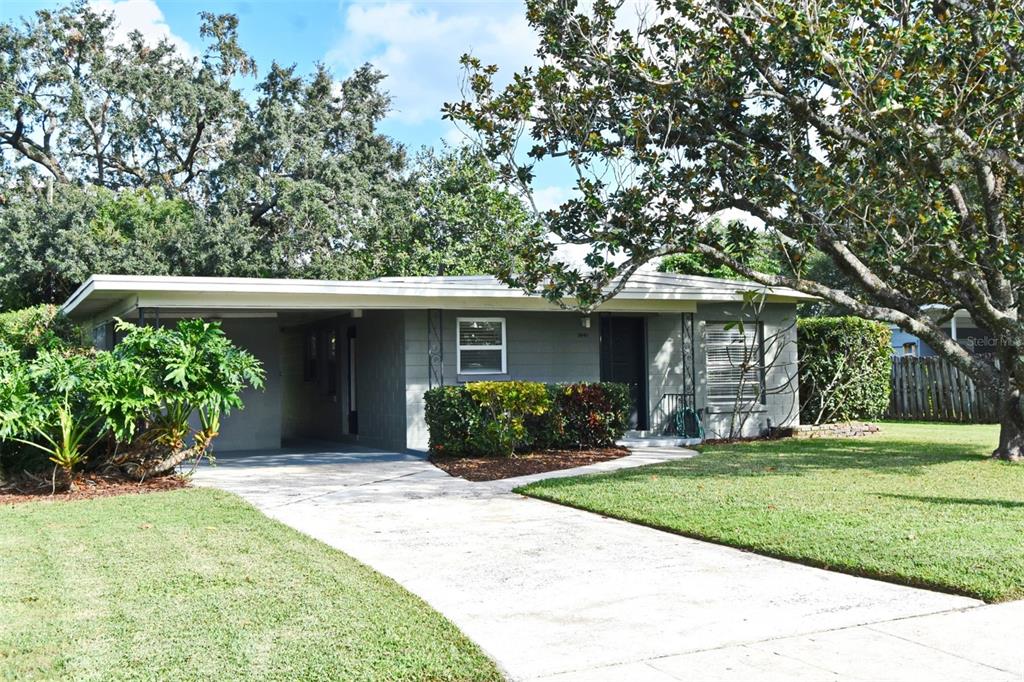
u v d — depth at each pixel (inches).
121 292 500.7
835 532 285.6
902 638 191.2
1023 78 410.3
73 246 1084.5
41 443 420.8
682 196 461.7
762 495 363.3
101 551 275.3
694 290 634.2
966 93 415.5
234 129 1359.5
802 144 473.1
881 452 530.9
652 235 449.4
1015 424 474.6
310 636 190.9
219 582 236.7
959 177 475.5
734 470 449.7
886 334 748.6
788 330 700.0
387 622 201.5
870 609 213.0
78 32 1295.5
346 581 237.8
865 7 424.5
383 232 1242.0
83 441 427.8
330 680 165.6
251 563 259.0
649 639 192.7
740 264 468.4
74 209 1107.3
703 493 372.5
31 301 1132.5
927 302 539.5
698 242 461.4
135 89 1305.4
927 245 423.5
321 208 1195.3
